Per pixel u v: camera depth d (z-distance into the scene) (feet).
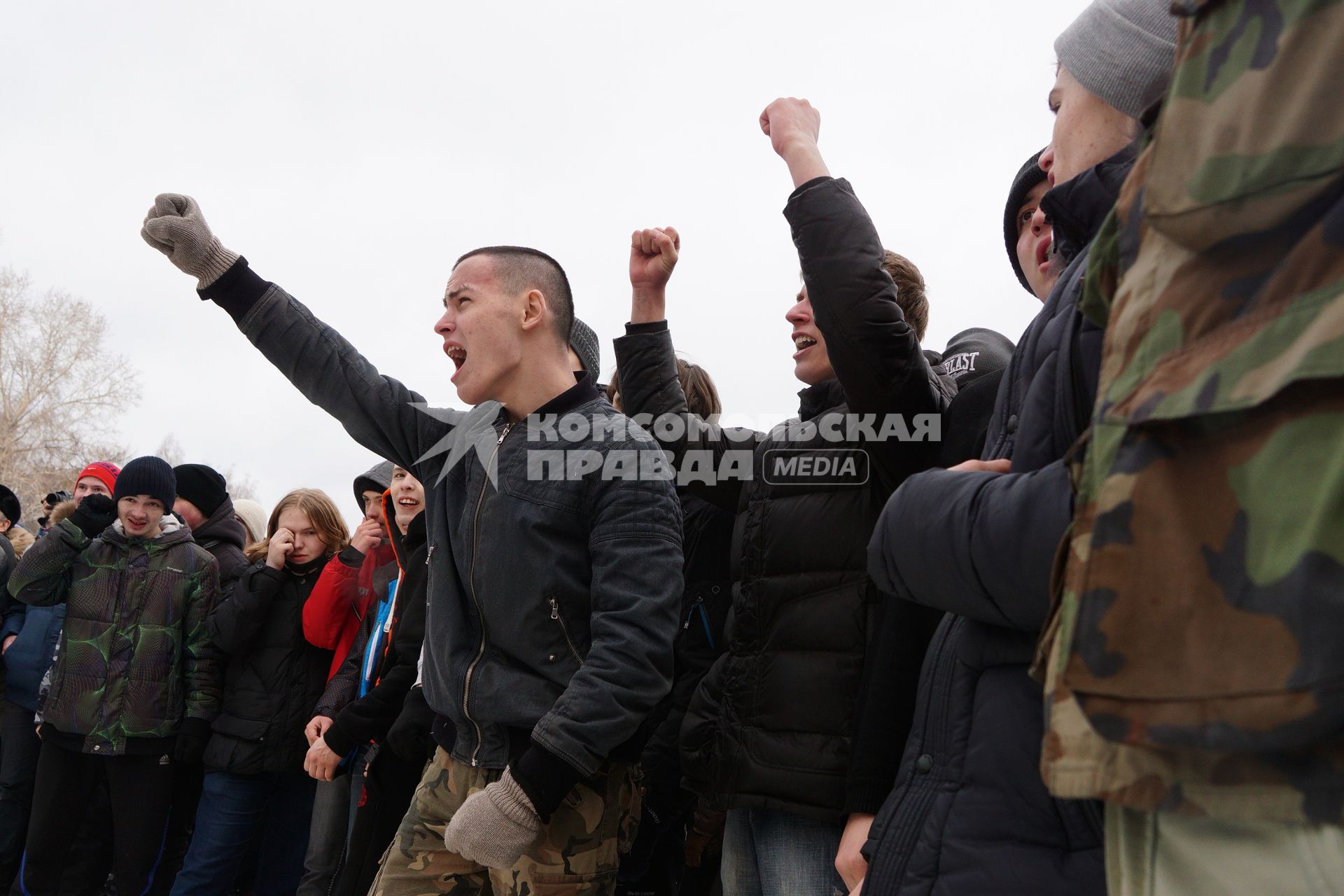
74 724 13.34
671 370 8.66
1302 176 2.05
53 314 137.39
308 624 12.93
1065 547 2.58
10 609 16.90
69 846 13.79
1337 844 2.02
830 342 5.75
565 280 7.39
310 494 13.91
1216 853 2.24
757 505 7.01
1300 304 2.02
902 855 3.43
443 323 7.23
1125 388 2.39
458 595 6.87
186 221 7.25
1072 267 3.77
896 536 3.35
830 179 5.91
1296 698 1.85
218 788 12.94
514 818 5.80
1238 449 2.06
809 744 6.16
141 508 13.88
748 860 6.93
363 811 8.96
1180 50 2.49
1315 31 2.11
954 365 8.53
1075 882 2.95
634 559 6.32
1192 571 2.08
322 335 7.46
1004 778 3.15
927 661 3.76
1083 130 4.00
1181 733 2.01
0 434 131.44
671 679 6.42
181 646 13.73
